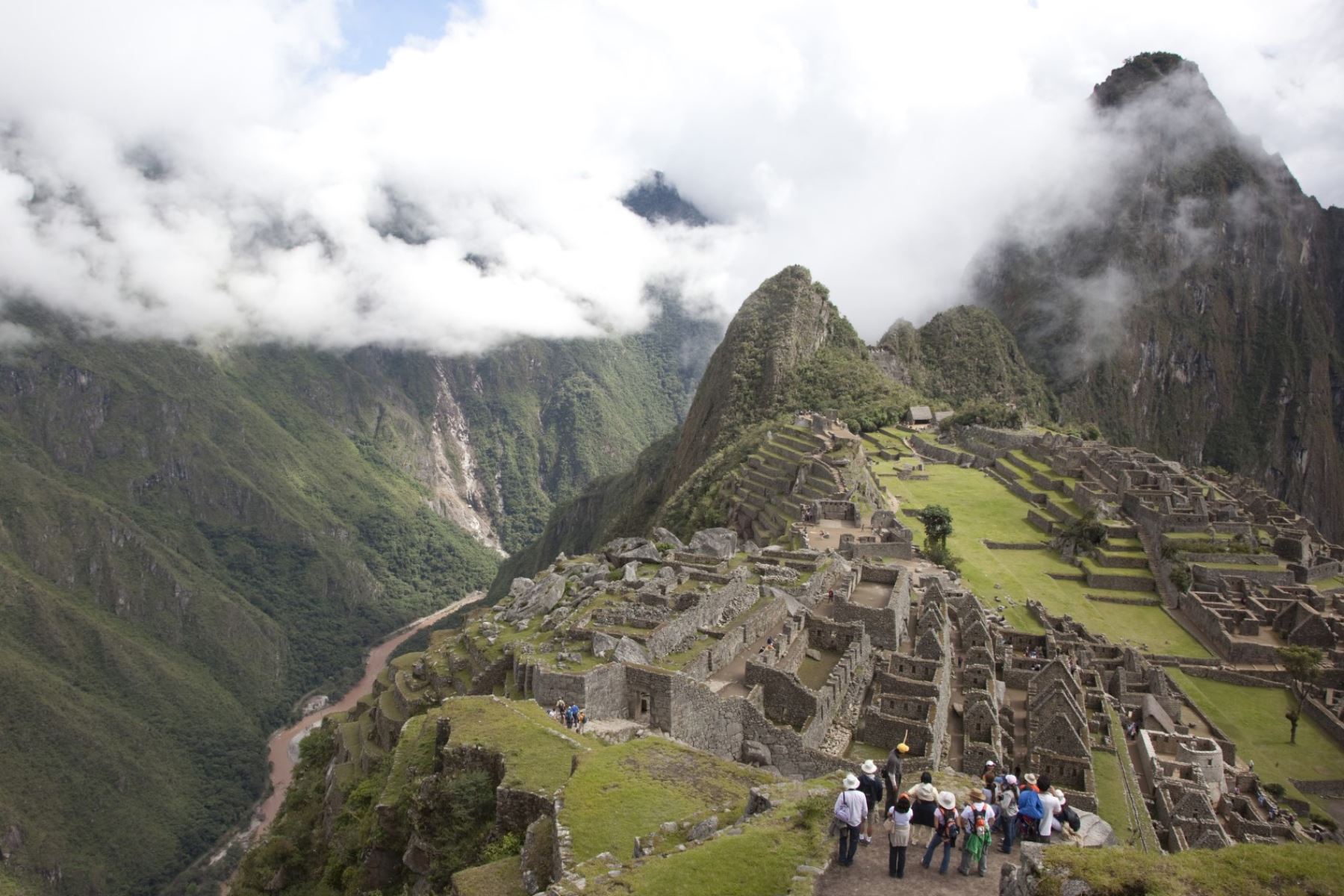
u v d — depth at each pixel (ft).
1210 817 183.93
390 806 115.34
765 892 64.95
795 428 610.65
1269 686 338.54
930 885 68.03
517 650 158.81
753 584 188.55
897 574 226.99
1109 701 232.94
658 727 128.88
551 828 83.71
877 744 150.51
